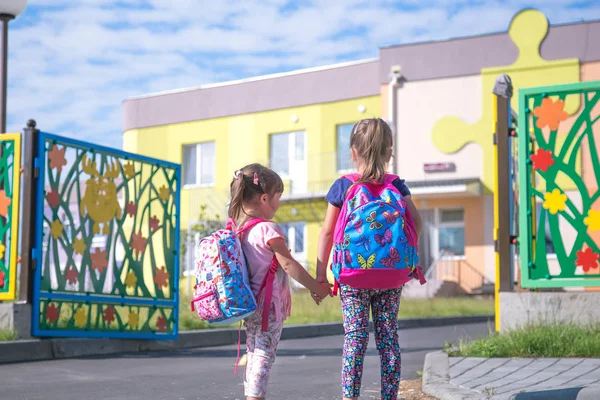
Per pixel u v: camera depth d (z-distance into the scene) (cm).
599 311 729
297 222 2642
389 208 388
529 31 2303
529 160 770
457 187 2291
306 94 2666
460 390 502
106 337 891
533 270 757
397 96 2458
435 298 2055
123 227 984
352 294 394
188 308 1288
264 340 386
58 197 855
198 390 583
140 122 2983
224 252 378
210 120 2848
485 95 2352
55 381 634
